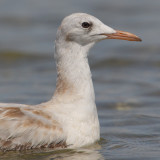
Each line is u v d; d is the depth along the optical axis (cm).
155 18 3341
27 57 2533
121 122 1584
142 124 1562
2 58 2522
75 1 3809
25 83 2084
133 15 3447
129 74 2242
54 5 3684
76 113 1250
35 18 3328
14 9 3525
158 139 1400
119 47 2686
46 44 2759
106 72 2292
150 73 2248
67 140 1227
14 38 2894
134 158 1211
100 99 1861
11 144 1206
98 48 2689
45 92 1934
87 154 1230
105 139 1391
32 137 1206
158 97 1881
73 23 1276
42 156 1205
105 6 3659
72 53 1282
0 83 2084
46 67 2378
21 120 1208
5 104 1252
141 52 2584
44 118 1223
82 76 1280
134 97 1880
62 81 1288
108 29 1314
